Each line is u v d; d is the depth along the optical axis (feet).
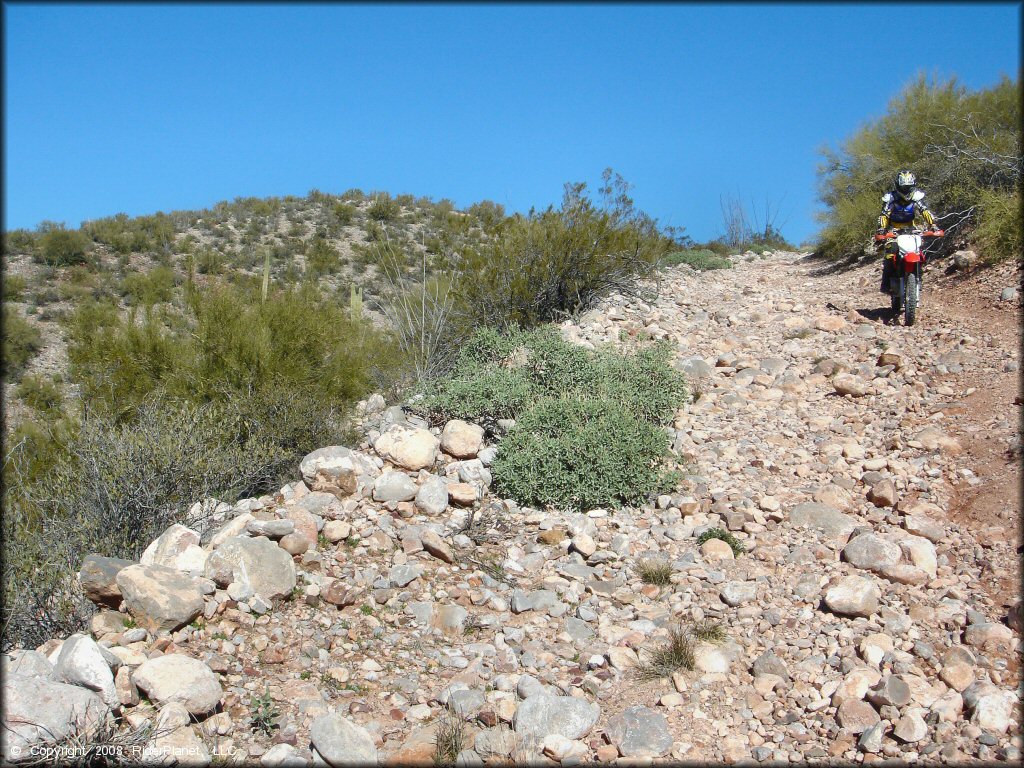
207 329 27.96
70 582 15.98
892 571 16.42
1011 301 32.55
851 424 24.48
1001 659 13.61
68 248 75.61
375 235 89.66
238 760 12.01
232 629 14.99
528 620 15.94
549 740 12.37
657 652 14.58
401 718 13.16
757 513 19.47
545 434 22.43
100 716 11.94
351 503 19.92
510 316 35.60
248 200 105.60
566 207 39.96
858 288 41.78
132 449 19.88
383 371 31.40
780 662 14.02
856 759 11.82
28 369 48.83
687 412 26.17
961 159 43.83
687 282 47.39
